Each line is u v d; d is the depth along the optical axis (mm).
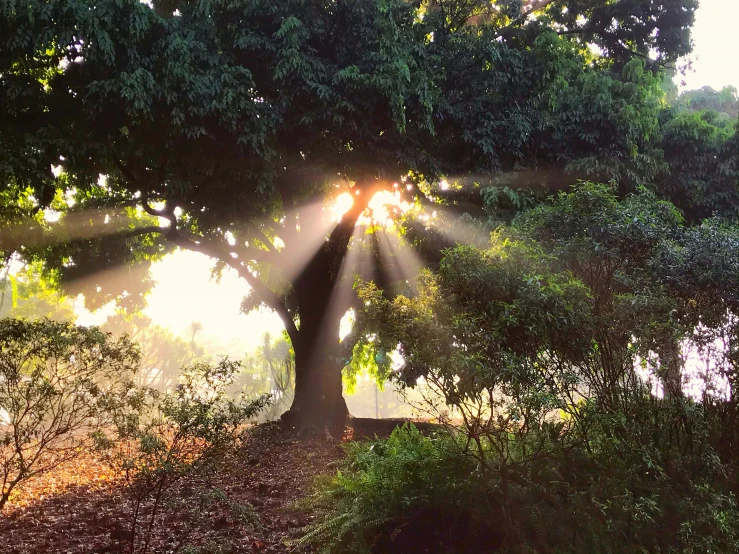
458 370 4250
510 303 4625
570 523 4629
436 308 4598
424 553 4730
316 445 10547
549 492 4738
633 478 4801
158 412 4602
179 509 5996
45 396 4418
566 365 4918
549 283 4684
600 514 4656
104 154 9414
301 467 8695
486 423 4605
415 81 9828
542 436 4785
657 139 12969
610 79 12438
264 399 4715
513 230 5797
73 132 9234
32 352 4375
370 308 4941
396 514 4863
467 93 11555
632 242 5461
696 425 5363
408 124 10609
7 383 4410
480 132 11039
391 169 10414
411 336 4551
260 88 10062
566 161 11797
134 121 8805
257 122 9055
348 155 10289
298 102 9898
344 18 10102
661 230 5684
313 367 12594
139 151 9430
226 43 9656
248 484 7512
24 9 7965
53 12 8141
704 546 4543
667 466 5121
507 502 4688
